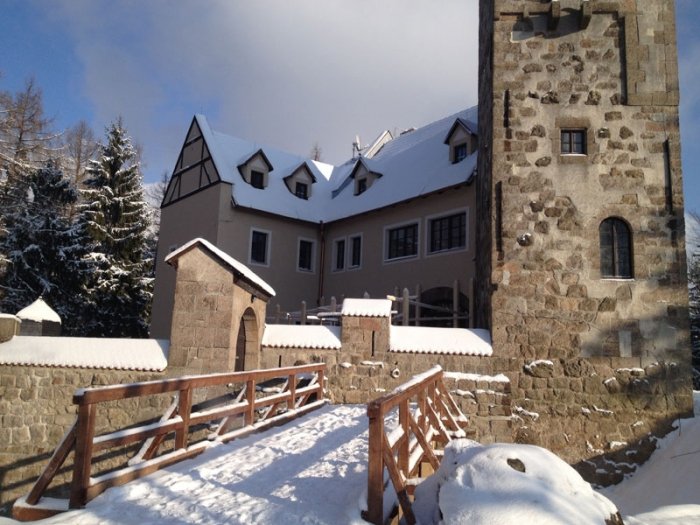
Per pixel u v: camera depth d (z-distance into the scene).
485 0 14.75
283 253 23.48
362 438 8.23
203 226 22.75
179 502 5.07
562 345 11.91
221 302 11.21
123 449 10.91
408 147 24.95
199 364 11.10
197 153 24.22
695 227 27.08
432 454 6.03
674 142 12.32
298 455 7.10
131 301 26.53
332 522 4.62
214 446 7.33
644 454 11.26
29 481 11.16
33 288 24.98
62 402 11.35
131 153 28.47
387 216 21.73
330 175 28.31
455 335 12.36
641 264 12.00
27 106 27.91
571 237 12.27
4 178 26.75
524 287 12.20
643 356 11.68
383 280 21.45
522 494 3.82
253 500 5.19
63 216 28.28
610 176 12.36
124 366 11.27
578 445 11.48
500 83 12.95
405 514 4.61
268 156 26.11
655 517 4.98
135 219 27.75
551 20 12.80
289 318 19.86
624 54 12.66
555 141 12.60
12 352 11.70
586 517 3.76
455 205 18.98
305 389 10.83
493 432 11.51
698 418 11.23
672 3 12.73
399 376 11.99
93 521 4.49
